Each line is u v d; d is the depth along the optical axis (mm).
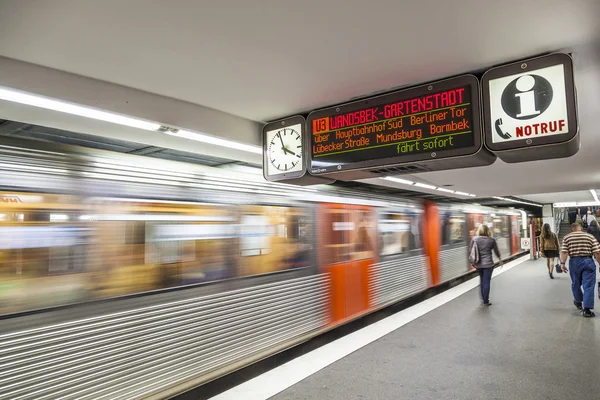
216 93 3053
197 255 4359
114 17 1940
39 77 2463
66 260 3279
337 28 2098
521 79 2414
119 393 3518
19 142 3100
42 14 1894
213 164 5277
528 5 1889
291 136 3521
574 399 3998
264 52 2373
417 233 9859
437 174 7035
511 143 2420
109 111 2779
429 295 10438
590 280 7316
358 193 7523
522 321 7047
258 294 5078
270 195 5406
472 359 5203
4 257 2938
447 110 2664
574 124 2264
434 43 2277
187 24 2029
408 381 4566
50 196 3225
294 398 4195
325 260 6391
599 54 2436
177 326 4066
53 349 3125
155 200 3990
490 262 8617
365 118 3010
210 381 4395
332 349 5762
